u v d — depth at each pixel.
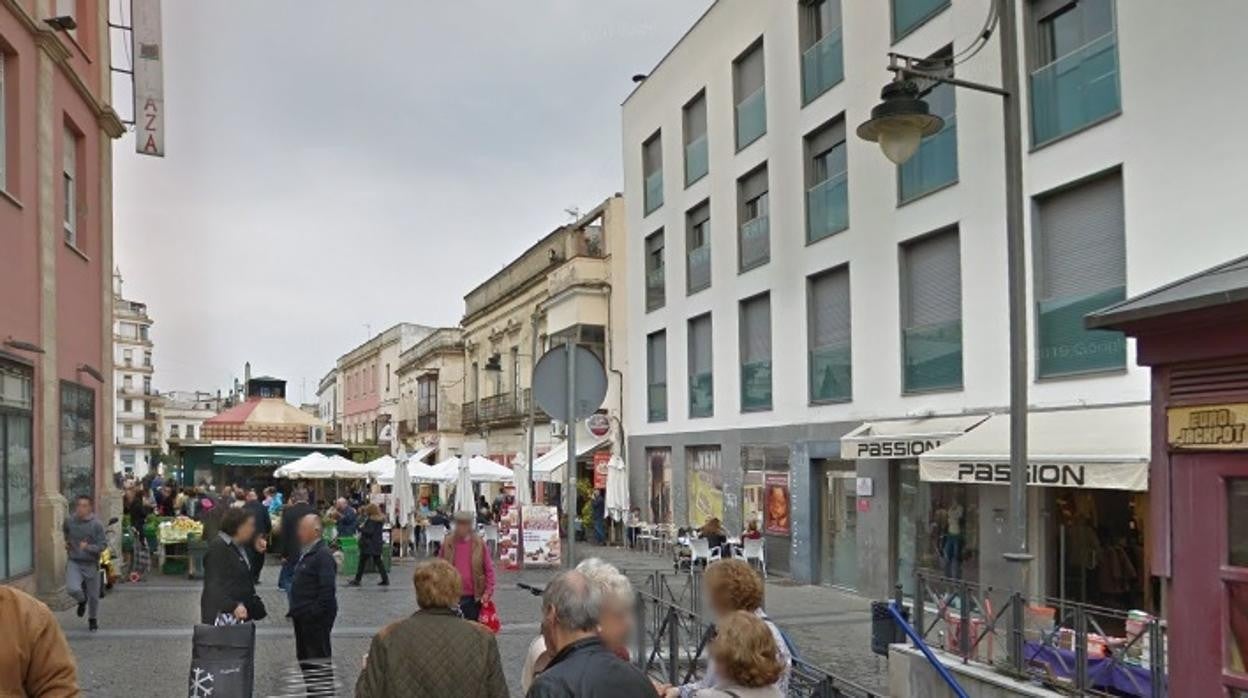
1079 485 11.62
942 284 16.84
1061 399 13.84
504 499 35.03
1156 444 5.53
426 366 53.03
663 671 8.86
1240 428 5.05
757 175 23.47
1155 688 7.00
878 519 17.77
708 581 4.86
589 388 8.87
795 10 21.33
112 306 20.80
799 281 21.09
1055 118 14.32
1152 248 12.64
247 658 7.36
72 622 14.35
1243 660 5.00
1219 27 11.88
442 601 5.18
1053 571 13.91
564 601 3.81
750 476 23.17
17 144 15.30
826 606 16.97
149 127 20.64
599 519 30.88
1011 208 8.66
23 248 15.36
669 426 27.84
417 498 42.28
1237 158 11.62
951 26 16.41
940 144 16.75
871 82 18.56
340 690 8.25
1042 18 14.62
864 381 18.62
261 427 40.81
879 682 10.58
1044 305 14.43
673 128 27.67
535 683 3.62
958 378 16.34
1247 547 5.03
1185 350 5.34
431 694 4.91
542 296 37.19
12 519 14.37
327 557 8.78
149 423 130.25
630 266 30.69
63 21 16.56
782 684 4.84
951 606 9.09
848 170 19.23
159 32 20.78
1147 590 12.47
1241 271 5.57
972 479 13.16
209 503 23.72
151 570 22.31
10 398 14.48
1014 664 8.18
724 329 24.59
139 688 10.06
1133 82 12.95
